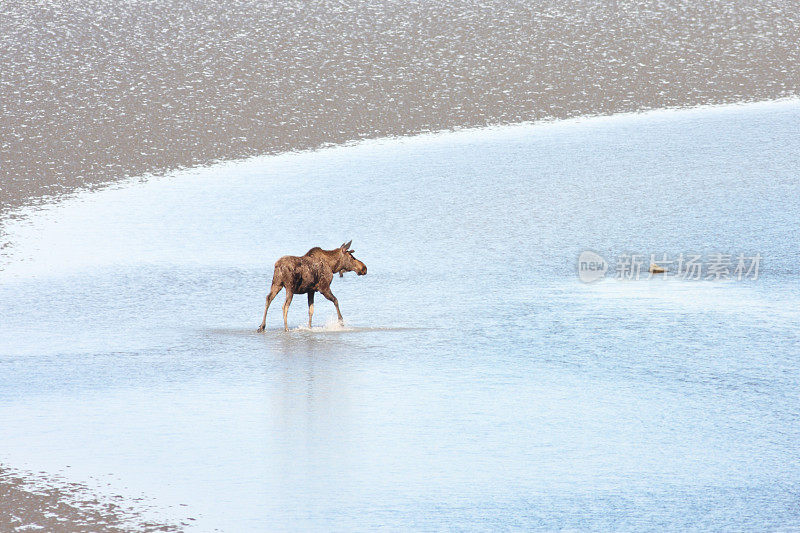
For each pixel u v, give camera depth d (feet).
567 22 588.50
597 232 268.00
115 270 237.25
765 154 360.89
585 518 80.74
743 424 106.22
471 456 95.76
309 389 123.13
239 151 392.88
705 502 83.92
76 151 387.14
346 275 227.61
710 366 134.41
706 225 270.46
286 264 165.27
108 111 444.14
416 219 291.99
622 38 556.51
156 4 640.99
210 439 101.91
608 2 626.23
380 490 87.10
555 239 261.85
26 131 413.80
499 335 158.61
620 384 124.57
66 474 91.76
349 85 487.20
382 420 108.27
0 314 190.49
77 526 79.87
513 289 204.03
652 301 187.21
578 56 529.04
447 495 85.76
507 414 110.32
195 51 541.75
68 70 509.76
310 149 396.57
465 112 449.48
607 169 351.05
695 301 186.09
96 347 155.63
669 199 305.73
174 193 332.19
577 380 126.82
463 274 223.71
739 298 188.24
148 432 104.78
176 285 218.79
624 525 79.30
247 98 467.11
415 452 96.94
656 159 362.74
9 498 85.92
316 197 323.78
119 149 391.45
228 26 590.96
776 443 99.40
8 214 304.50
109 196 328.29
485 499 84.84
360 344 153.48
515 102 463.42
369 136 416.26
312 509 82.99
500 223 283.79
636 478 89.61
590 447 98.32
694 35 559.38
